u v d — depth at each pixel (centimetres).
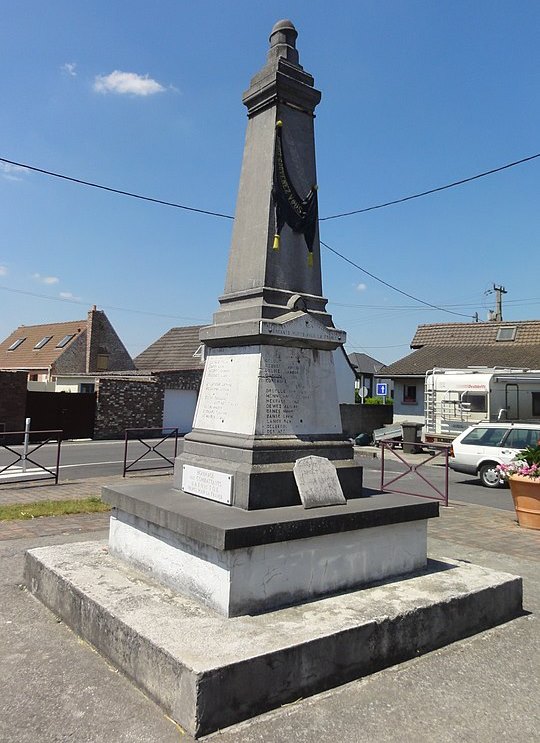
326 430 491
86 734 281
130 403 2486
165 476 1277
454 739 286
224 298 520
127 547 461
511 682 345
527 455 853
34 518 783
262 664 301
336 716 301
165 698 299
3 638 389
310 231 530
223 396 486
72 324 3778
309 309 509
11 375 2123
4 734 280
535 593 518
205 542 362
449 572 466
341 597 397
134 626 336
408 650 371
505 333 2728
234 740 277
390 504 453
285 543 380
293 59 539
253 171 527
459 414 1889
